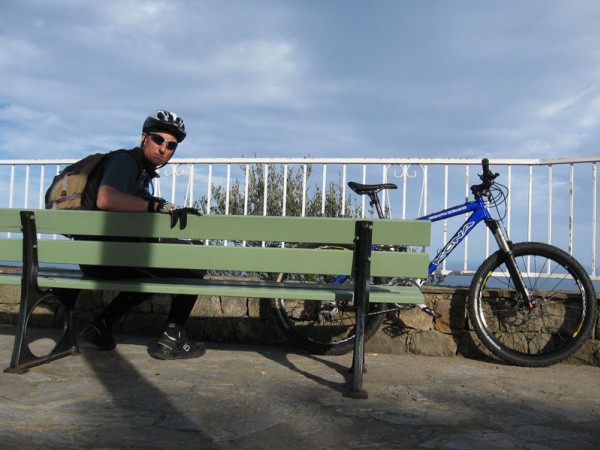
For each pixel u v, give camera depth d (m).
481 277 4.28
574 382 3.69
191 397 3.03
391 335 4.53
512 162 4.92
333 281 5.07
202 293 3.19
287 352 4.38
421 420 2.77
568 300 4.32
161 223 3.23
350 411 2.86
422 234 3.10
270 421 2.68
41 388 3.10
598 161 4.72
